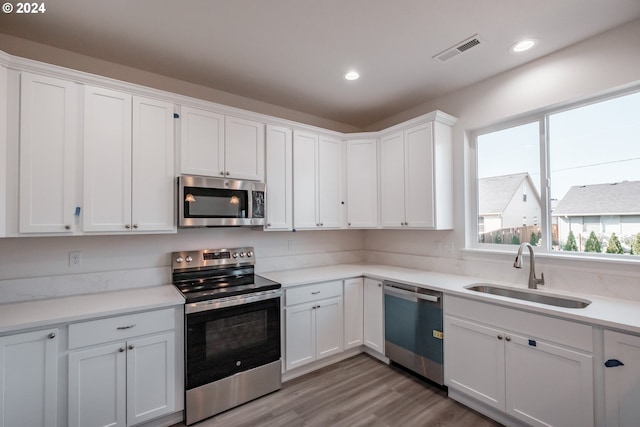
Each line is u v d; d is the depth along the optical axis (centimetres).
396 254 351
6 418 152
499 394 196
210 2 170
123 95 209
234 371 219
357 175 332
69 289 213
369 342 295
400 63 241
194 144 238
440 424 199
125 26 192
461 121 286
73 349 168
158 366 192
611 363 151
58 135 187
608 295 199
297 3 172
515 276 247
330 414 210
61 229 187
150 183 219
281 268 320
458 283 247
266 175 279
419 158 286
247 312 228
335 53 226
